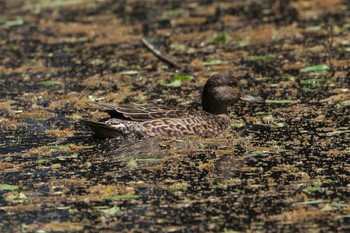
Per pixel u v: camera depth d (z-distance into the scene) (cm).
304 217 1205
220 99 1711
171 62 2177
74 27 2758
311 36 2422
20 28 2798
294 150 1502
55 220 1231
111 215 1240
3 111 1841
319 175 1370
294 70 2081
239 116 1738
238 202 1270
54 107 1861
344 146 1510
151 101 1880
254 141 1564
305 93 1878
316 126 1638
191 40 2477
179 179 1373
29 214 1257
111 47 2456
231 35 2495
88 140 1609
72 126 1711
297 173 1383
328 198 1270
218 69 2136
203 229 1180
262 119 1708
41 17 2967
